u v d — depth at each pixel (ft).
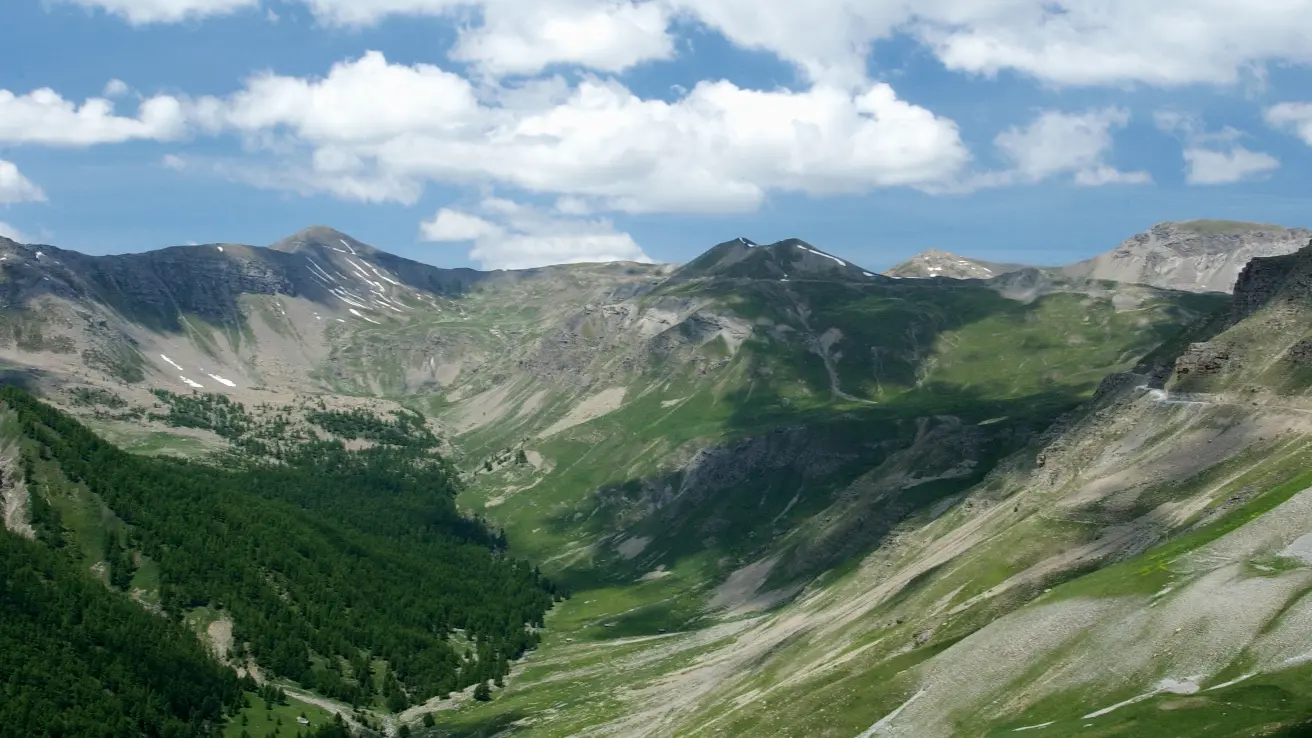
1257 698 382.22
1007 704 455.22
